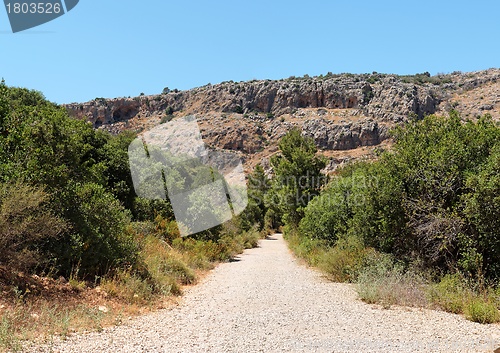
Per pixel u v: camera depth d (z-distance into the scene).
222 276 13.93
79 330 6.03
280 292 10.42
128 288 8.67
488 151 11.55
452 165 11.30
